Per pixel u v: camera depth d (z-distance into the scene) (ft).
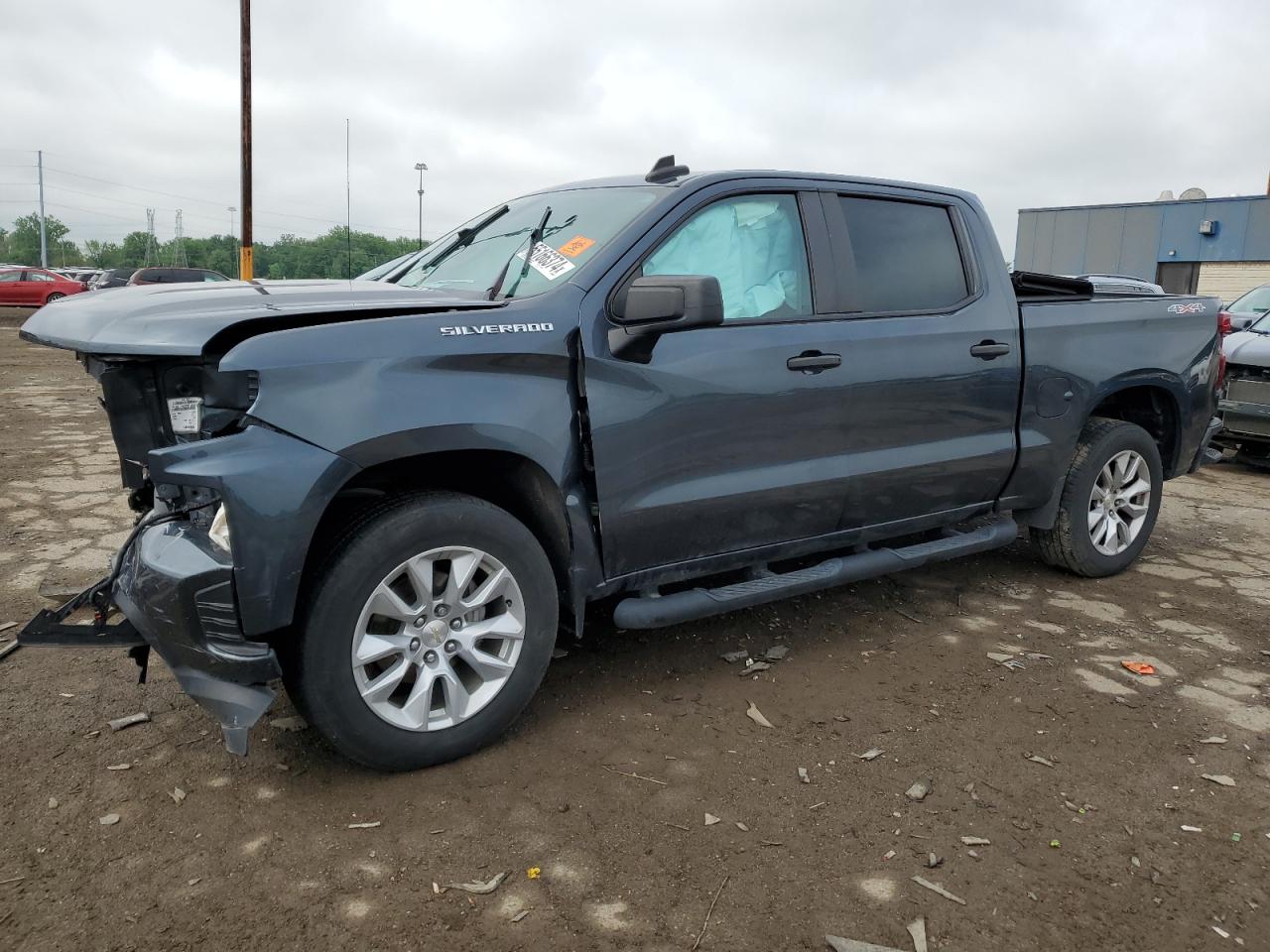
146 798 8.97
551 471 9.96
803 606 14.55
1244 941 7.37
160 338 8.55
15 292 102.83
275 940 7.14
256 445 8.45
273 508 8.39
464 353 9.39
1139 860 8.35
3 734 10.09
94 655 12.07
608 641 13.00
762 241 11.86
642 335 10.09
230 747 8.45
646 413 10.49
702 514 11.10
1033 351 14.15
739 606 11.66
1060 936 7.38
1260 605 14.99
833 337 12.00
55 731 10.18
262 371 8.47
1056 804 9.20
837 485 12.20
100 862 8.02
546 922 7.40
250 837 8.40
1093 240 107.55
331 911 7.47
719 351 11.02
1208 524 20.38
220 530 8.63
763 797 9.22
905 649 13.00
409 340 9.18
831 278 12.26
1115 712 11.18
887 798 9.24
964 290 13.70
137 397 9.86
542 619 10.09
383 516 9.01
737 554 11.80
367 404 8.85
